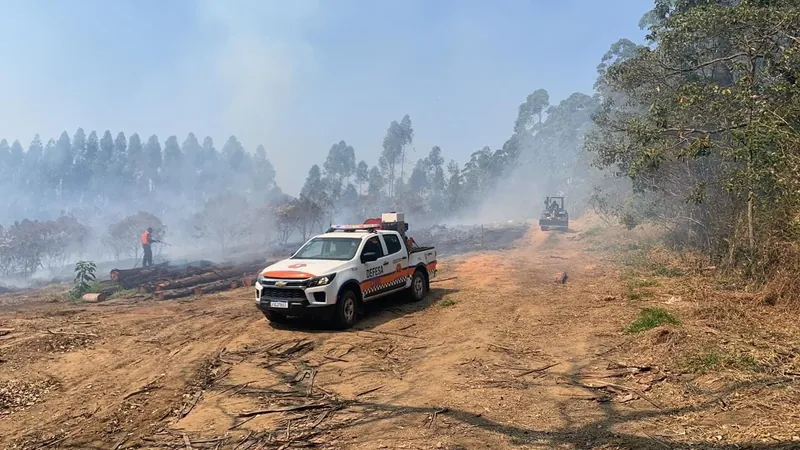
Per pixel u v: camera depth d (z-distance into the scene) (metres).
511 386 5.82
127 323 9.83
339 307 8.82
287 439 4.57
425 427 4.72
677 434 4.30
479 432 4.57
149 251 20.48
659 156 12.46
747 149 9.23
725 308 8.45
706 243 15.22
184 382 6.37
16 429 5.00
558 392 5.57
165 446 4.54
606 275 14.27
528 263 18.45
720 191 13.57
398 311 10.41
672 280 12.10
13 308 12.22
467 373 6.34
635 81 15.06
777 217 9.85
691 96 11.06
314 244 10.06
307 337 8.41
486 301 11.02
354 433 4.65
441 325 9.07
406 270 10.94
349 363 6.98
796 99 9.45
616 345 7.21
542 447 4.23
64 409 5.52
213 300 12.77
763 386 5.11
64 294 14.77
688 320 8.01
